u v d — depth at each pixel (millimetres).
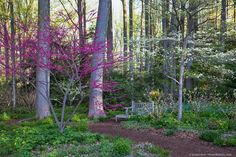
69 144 7156
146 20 18859
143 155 6355
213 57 10328
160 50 12180
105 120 12023
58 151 6426
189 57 10562
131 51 11602
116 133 9234
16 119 13406
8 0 14781
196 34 10555
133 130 9766
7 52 8406
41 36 8320
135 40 10914
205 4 10008
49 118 11172
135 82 15781
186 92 15078
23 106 15844
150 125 10078
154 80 16094
